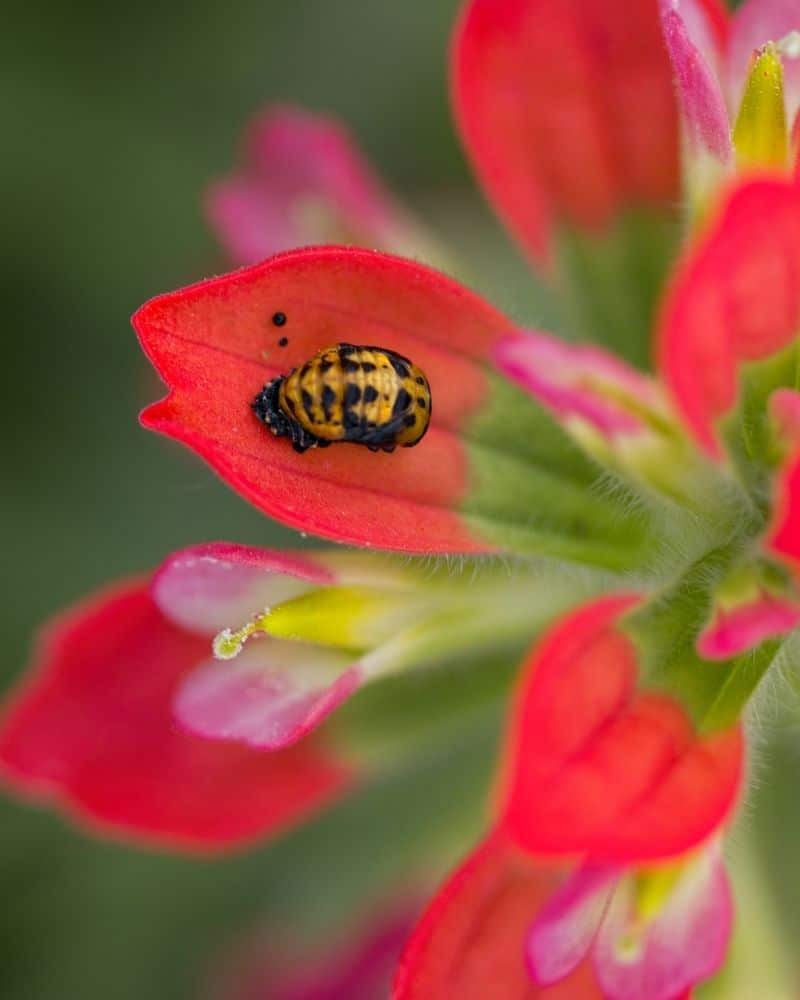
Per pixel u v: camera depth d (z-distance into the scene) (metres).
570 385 0.14
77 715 0.15
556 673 0.13
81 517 0.20
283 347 0.13
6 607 0.19
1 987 0.18
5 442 0.20
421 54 0.21
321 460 0.13
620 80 0.15
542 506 0.14
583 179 0.15
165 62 0.20
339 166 0.17
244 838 0.15
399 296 0.13
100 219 0.20
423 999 0.13
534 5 0.15
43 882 0.18
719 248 0.13
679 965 0.13
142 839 0.15
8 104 0.20
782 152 0.14
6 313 0.20
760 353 0.13
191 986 0.18
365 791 0.17
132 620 0.15
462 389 0.14
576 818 0.13
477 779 0.16
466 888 0.13
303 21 0.21
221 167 0.20
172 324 0.13
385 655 0.14
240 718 0.14
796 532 0.12
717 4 0.14
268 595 0.14
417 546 0.13
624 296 0.15
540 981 0.13
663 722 0.13
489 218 0.20
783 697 0.14
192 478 0.20
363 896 0.17
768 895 0.15
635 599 0.13
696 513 0.14
